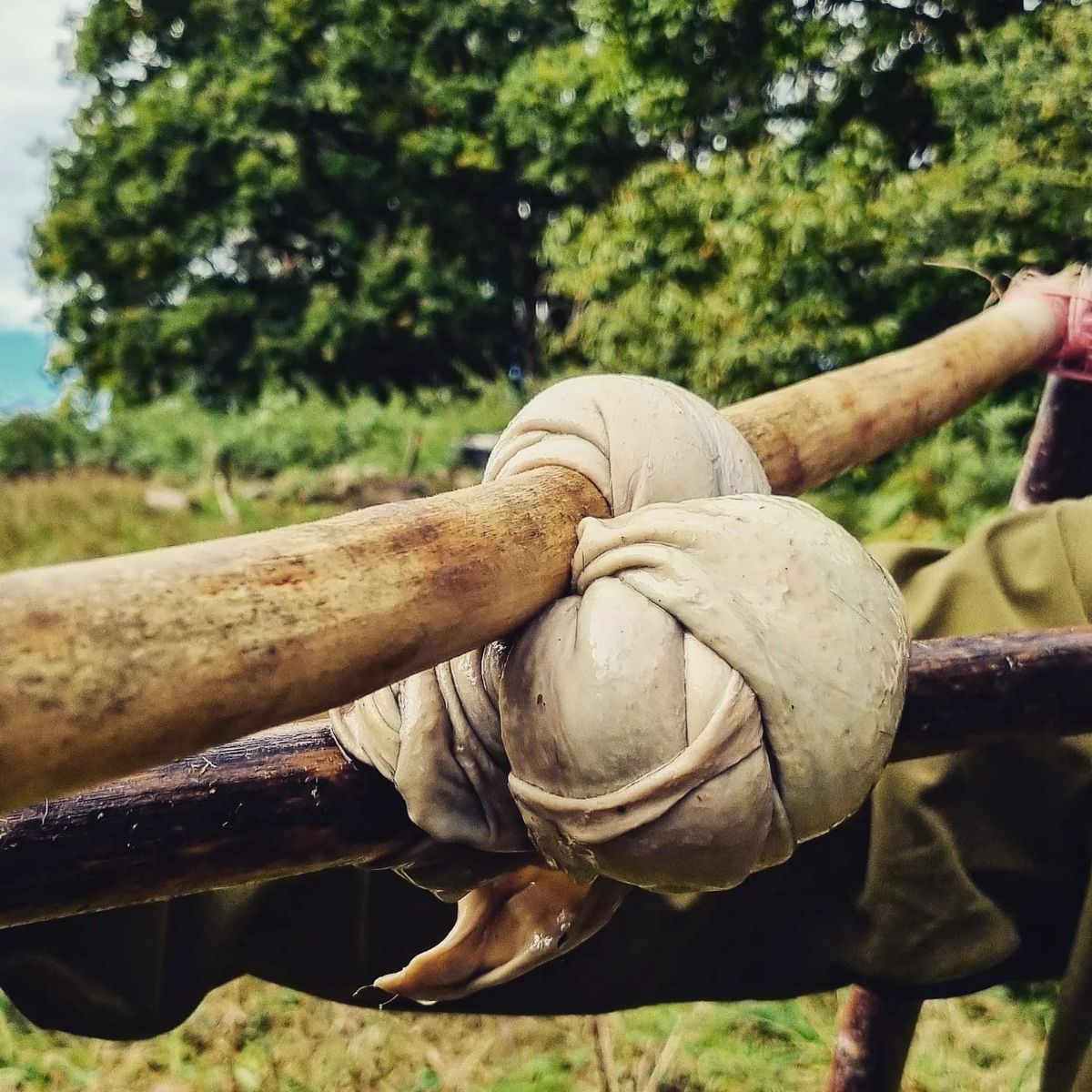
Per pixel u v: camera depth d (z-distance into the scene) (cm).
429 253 2167
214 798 98
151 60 2386
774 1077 298
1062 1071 159
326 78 2112
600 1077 283
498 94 1867
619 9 1106
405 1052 303
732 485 109
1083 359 204
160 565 67
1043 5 611
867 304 780
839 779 91
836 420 147
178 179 2169
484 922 112
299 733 104
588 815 89
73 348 2438
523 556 89
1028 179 541
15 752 59
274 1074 296
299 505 1341
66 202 2372
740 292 803
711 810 87
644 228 886
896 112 979
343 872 159
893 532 657
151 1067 300
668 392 110
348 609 73
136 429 1680
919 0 955
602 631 89
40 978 146
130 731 63
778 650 88
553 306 2150
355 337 2150
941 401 170
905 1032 236
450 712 99
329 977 165
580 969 167
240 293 2259
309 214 2241
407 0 2103
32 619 61
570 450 104
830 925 168
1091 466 235
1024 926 172
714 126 1141
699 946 168
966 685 121
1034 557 172
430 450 1537
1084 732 124
